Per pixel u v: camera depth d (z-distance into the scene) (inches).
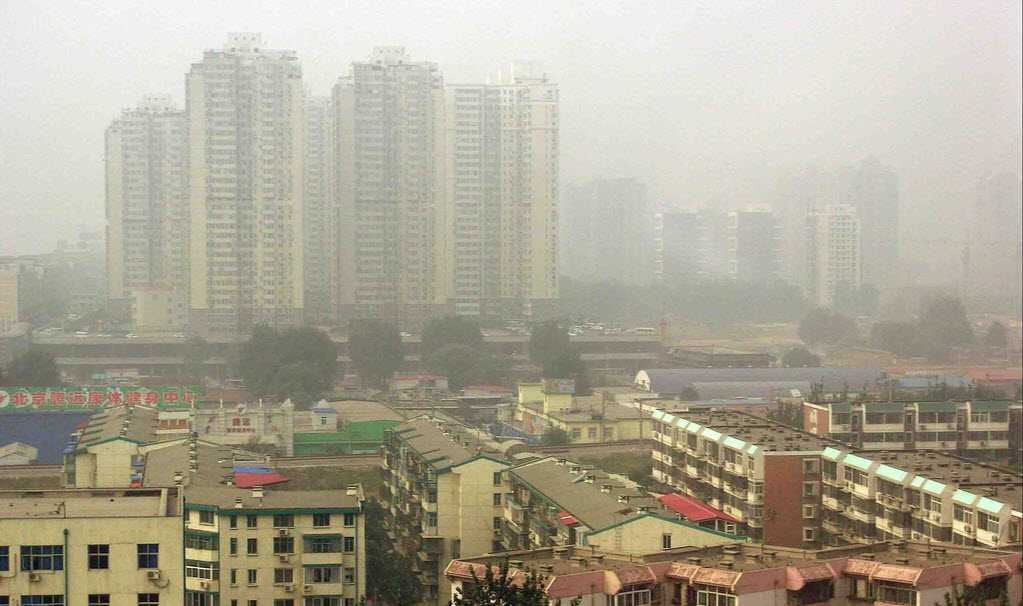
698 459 5305.1
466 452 4776.1
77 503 3720.5
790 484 4768.7
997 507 3836.1
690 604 2783.0
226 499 3678.6
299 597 3612.2
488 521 4584.2
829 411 5974.4
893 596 2763.3
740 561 2910.9
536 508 4143.7
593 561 2933.1
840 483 4665.4
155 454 4889.3
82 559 3412.9
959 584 2780.5
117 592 3444.9
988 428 6038.4
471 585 2859.3
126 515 3523.6
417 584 4581.7
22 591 3361.2
